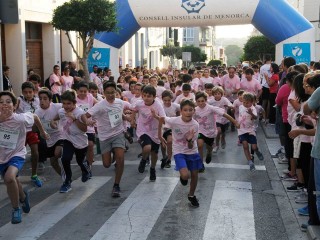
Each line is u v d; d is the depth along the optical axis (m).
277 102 7.90
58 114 7.31
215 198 6.95
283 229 5.64
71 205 6.60
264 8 16.33
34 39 18.36
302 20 16.45
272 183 7.82
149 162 9.45
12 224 5.80
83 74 15.77
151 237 5.37
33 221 5.92
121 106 7.20
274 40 17.11
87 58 16.19
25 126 5.93
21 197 6.06
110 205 6.60
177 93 12.70
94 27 14.81
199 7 16.50
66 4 14.70
